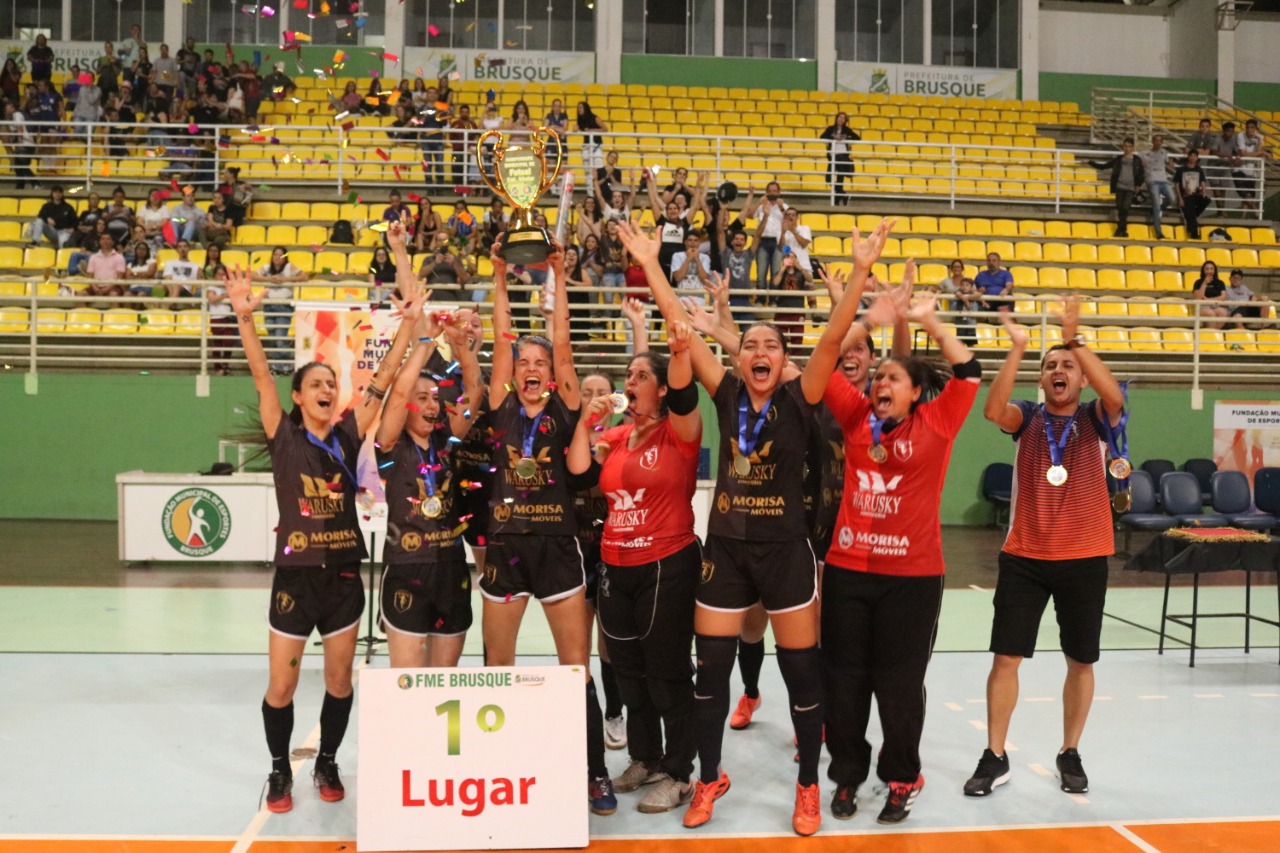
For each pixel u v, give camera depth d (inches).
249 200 592.1
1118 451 186.9
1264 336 564.4
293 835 165.0
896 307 167.2
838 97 785.6
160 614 315.6
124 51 682.2
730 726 221.1
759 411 168.1
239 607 326.3
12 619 305.9
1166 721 225.5
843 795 175.2
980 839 165.8
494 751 162.2
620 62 792.9
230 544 388.2
